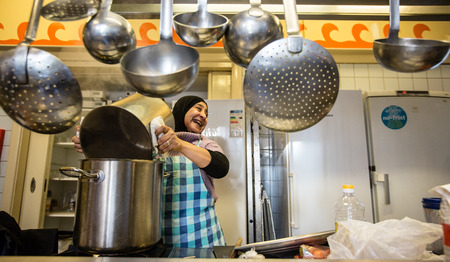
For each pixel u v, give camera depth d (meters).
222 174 1.02
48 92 0.52
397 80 2.11
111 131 0.77
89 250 0.61
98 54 0.64
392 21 0.61
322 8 1.59
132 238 0.62
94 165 0.63
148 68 0.55
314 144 1.71
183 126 1.32
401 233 0.53
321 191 1.66
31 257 0.41
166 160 1.06
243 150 1.73
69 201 2.35
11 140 1.92
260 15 0.61
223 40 0.65
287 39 0.55
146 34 1.85
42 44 1.85
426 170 1.68
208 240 1.04
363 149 1.70
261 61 0.57
